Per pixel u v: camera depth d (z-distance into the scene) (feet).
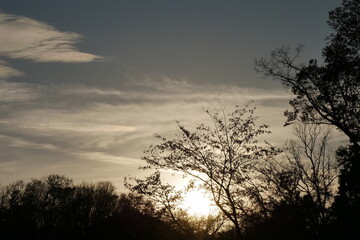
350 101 99.14
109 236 154.10
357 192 98.73
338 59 98.89
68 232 266.16
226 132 89.10
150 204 90.74
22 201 283.38
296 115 106.63
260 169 91.35
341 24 99.19
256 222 88.84
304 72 102.73
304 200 92.79
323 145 101.04
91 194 269.64
